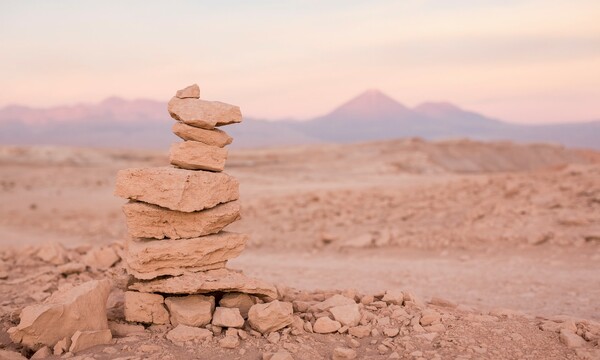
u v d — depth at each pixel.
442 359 5.76
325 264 13.96
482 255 13.63
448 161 77.19
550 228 14.70
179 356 5.78
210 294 7.08
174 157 6.77
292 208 22.64
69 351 5.84
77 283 9.16
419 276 12.03
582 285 10.43
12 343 6.29
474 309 7.81
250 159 68.12
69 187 42.44
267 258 15.19
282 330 6.57
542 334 6.49
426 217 18.27
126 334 6.45
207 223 6.76
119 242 11.97
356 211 20.64
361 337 6.55
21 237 21.08
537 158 90.38
